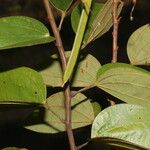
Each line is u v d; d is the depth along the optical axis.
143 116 0.74
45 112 0.85
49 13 0.76
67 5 0.80
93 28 0.79
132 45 0.85
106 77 0.75
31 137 2.02
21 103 0.74
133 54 0.85
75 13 0.83
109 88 0.77
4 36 0.74
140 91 0.76
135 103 0.77
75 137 1.87
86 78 0.83
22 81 0.75
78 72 0.83
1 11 3.06
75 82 0.83
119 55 2.48
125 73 0.74
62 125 0.85
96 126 0.74
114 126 0.74
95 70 0.83
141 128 0.73
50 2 0.80
